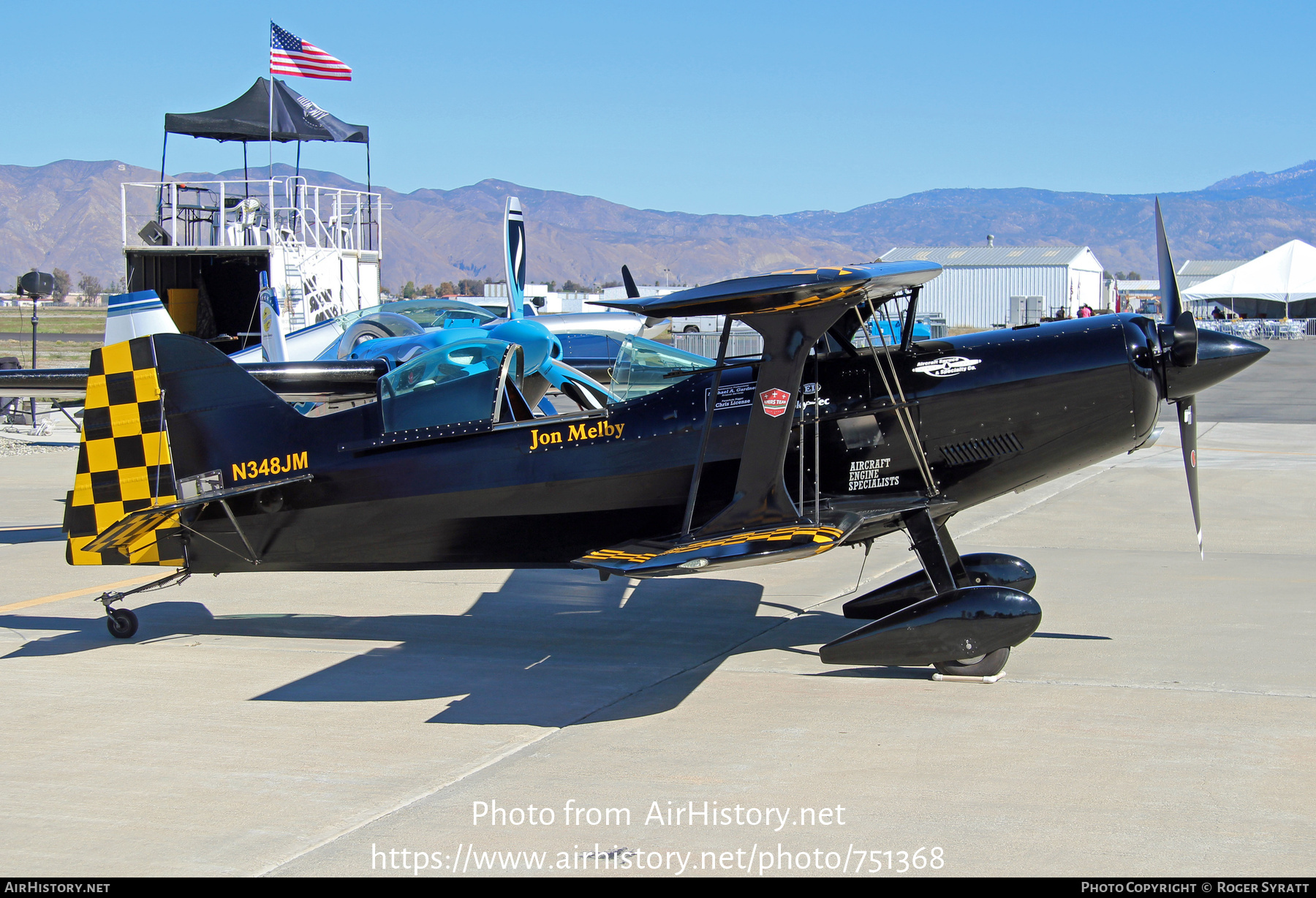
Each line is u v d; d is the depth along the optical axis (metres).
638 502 5.96
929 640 5.33
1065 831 3.58
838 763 4.27
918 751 4.38
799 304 5.01
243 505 6.35
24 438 20.02
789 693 5.31
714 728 4.77
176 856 3.52
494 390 6.06
